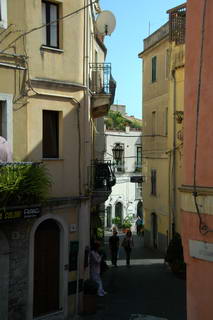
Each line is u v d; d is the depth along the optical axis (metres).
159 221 27.06
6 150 11.19
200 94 7.81
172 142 23.61
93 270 15.71
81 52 14.04
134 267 21.70
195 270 8.02
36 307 12.99
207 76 7.69
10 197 11.08
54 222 13.45
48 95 13.17
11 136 12.39
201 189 7.74
